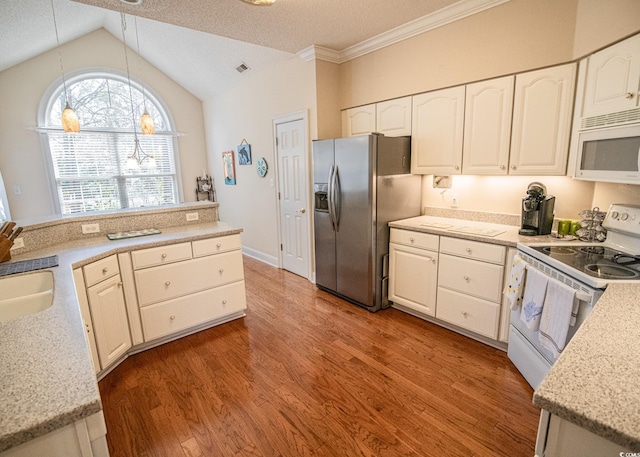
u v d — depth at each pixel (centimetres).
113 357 229
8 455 68
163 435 175
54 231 247
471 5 248
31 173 464
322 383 214
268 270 455
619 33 169
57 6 355
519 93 234
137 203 561
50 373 84
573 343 93
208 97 570
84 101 500
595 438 70
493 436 169
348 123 369
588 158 193
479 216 296
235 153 527
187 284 269
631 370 79
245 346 261
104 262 222
